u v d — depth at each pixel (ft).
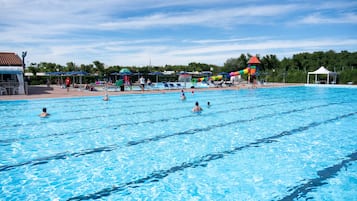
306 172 18.24
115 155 21.76
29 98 56.39
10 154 22.02
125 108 47.78
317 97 69.67
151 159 20.80
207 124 34.04
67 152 22.56
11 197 14.74
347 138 27.04
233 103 55.98
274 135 28.32
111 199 14.60
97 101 57.36
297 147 23.94
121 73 98.63
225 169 18.75
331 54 205.26
